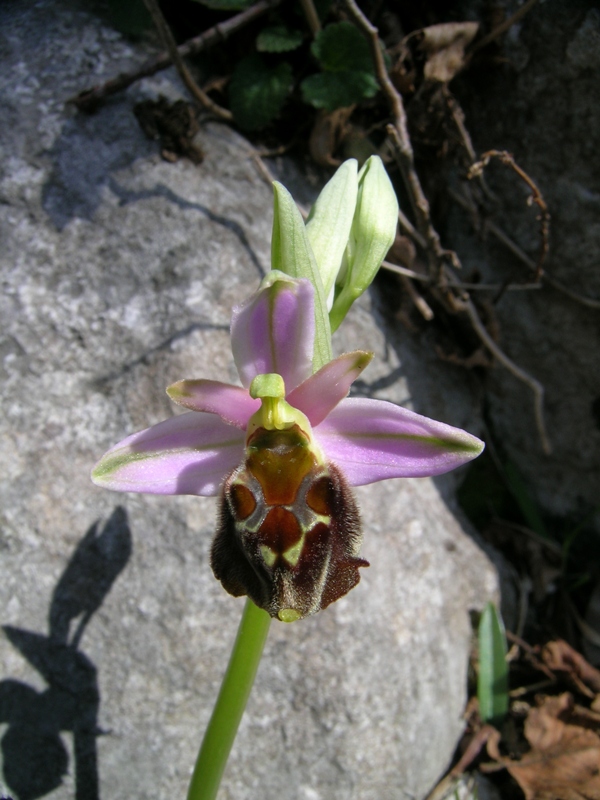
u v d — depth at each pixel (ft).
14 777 0.24
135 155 0.28
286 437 0.19
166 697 0.24
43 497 0.25
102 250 0.27
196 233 0.28
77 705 0.24
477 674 0.30
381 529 0.28
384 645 0.26
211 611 0.25
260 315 0.17
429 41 0.29
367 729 0.25
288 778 0.25
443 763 0.27
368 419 0.19
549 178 0.30
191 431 0.19
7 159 0.27
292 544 0.18
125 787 0.24
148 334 0.26
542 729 0.28
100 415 0.26
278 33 0.29
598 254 0.30
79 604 0.24
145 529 0.25
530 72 0.29
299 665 0.25
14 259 0.26
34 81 0.29
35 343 0.26
